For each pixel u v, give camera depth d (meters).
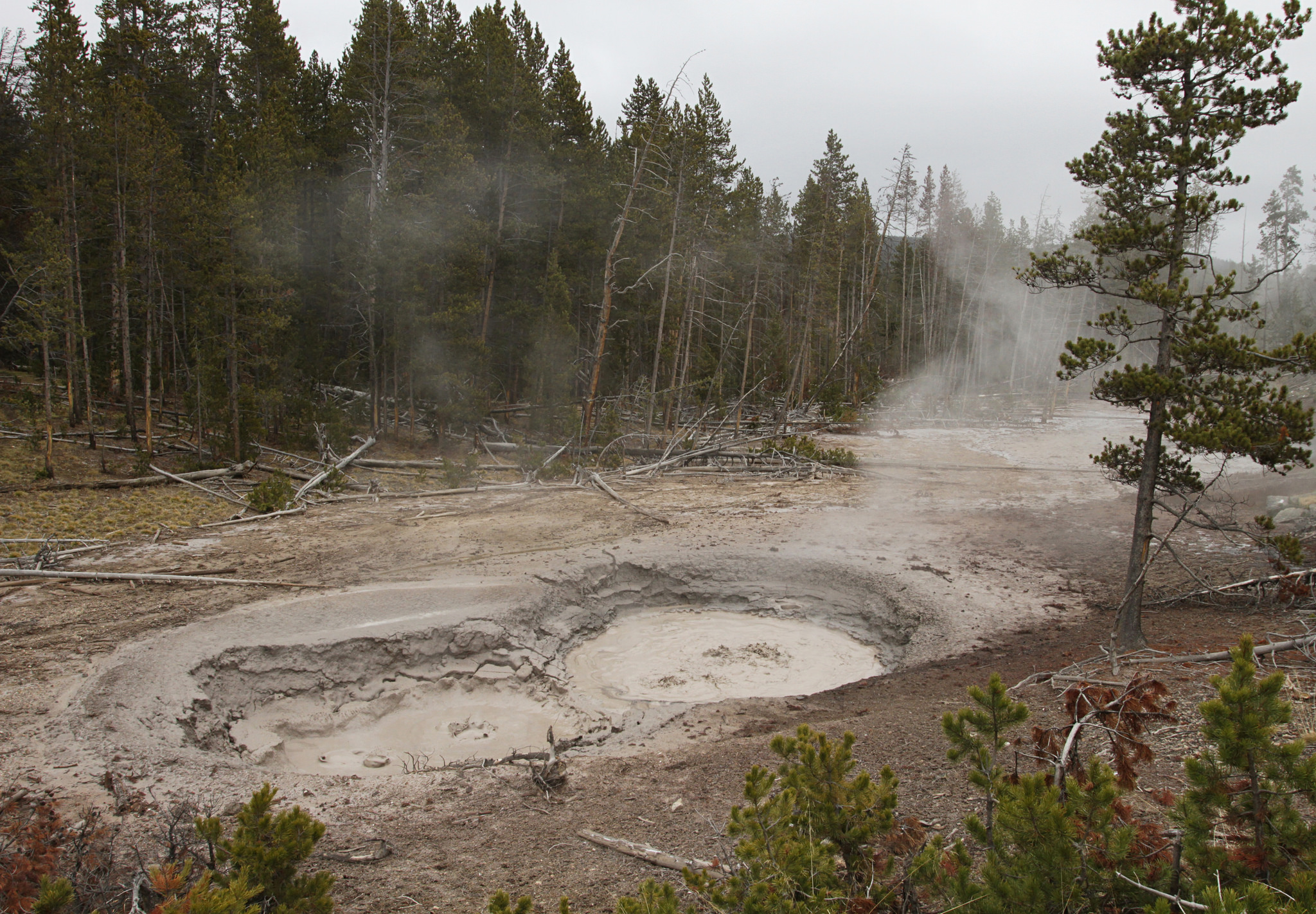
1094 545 16.52
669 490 23.34
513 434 32.84
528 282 35.56
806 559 15.95
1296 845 3.70
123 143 25.22
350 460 26.28
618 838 6.45
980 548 16.58
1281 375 9.43
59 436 25.42
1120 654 10.11
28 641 11.04
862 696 10.31
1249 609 11.72
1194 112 9.39
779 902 3.88
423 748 10.20
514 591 13.58
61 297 25.47
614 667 12.56
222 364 27.75
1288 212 55.41
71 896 4.16
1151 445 10.45
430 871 6.02
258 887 3.92
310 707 10.90
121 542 16.56
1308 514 15.82
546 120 35.97
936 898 4.57
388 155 31.50
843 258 46.47
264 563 15.19
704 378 40.41
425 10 35.16
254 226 25.03
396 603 12.95
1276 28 9.05
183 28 35.44
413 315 28.59
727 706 10.36
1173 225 9.88
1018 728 7.98
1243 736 3.81
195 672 10.35
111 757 8.07
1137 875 3.80
